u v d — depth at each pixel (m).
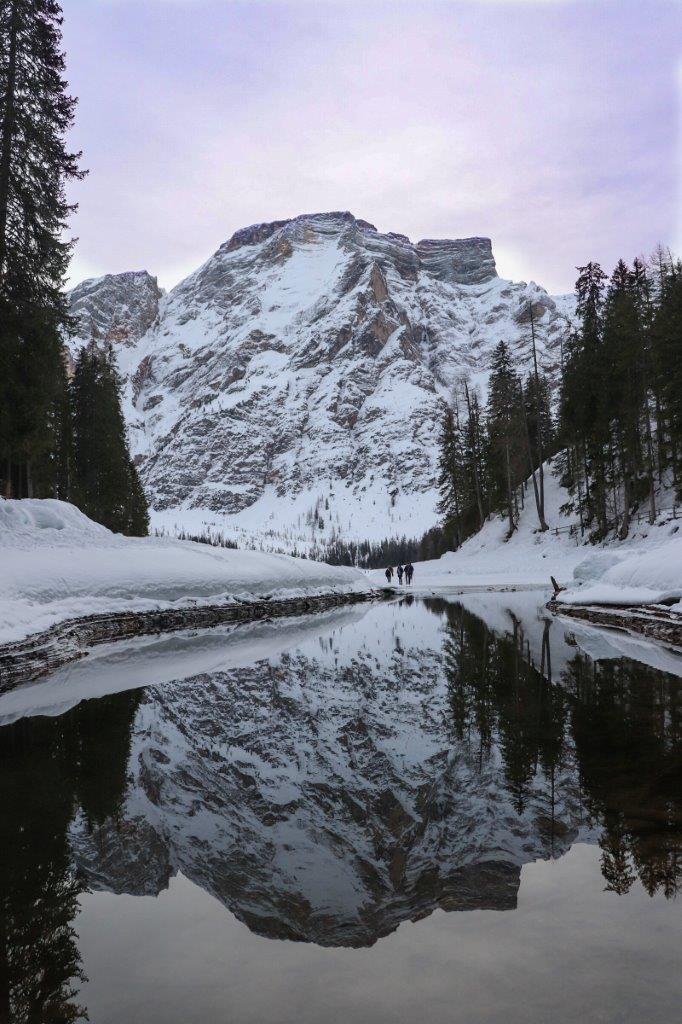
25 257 21.83
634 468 36.38
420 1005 1.87
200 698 7.62
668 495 37.62
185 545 22.31
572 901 2.56
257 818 3.75
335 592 28.20
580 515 41.53
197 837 3.46
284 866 3.05
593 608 17.05
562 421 43.44
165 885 2.87
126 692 8.06
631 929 2.32
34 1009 1.90
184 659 11.11
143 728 6.14
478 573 44.22
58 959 2.22
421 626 16.38
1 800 4.15
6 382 21.72
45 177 21.61
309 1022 1.78
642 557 17.23
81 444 45.69
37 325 22.08
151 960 2.22
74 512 20.47
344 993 1.96
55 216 22.59
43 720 6.56
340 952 2.24
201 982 2.05
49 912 2.62
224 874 2.99
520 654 10.84
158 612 16.69
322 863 3.06
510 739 5.44
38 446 23.58
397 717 6.46
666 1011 1.78
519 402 52.66
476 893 2.67
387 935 2.35
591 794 3.96
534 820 3.54
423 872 2.93
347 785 4.32
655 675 8.53
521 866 2.94
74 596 15.03
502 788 4.15
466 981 1.99
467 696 7.45
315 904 2.63
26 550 16.02
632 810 3.64
